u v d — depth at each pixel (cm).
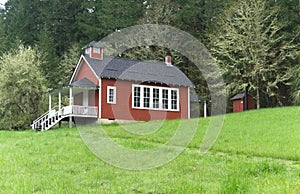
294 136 1458
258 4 3203
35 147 1409
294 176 845
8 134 1977
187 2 4019
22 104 3116
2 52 3700
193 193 746
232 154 1238
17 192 776
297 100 3170
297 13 3494
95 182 864
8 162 1121
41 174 959
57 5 4647
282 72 3300
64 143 1486
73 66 3797
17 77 3052
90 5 4553
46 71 3791
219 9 3797
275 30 3191
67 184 844
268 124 1827
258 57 3156
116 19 3941
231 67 3256
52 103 3189
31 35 4488
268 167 920
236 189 730
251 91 3409
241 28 3238
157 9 3806
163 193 761
